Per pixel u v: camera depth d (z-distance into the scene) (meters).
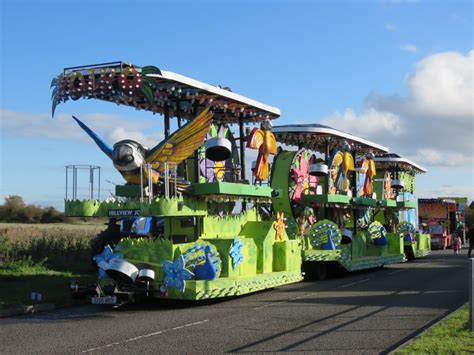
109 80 12.59
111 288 11.61
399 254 25.34
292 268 16.02
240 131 16.69
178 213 12.38
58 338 9.07
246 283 13.31
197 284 11.73
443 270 22.81
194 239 13.88
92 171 12.81
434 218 43.78
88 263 19.20
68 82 12.82
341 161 23.33
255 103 16.06
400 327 9.80
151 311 11.92
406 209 29.55
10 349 8.31
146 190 12.98
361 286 16.89
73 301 12.84
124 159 12.55
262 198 16.31
